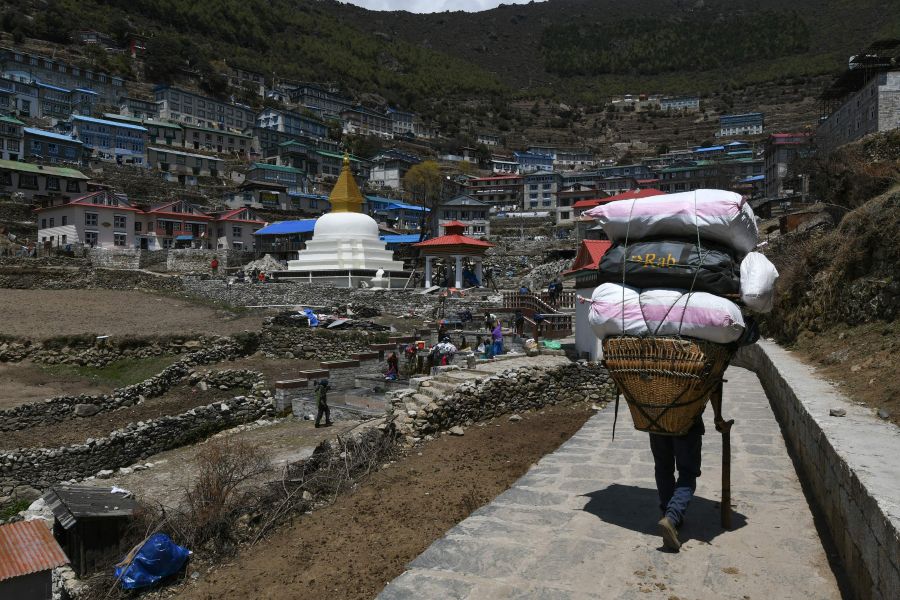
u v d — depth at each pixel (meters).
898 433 6.30
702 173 105.81
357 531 8.03
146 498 13.62
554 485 8.14
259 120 131.38
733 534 6.01
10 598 9.13
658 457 6.18
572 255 62.66
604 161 162.75
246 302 40.16
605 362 5.84
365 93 189.50
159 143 104.00
